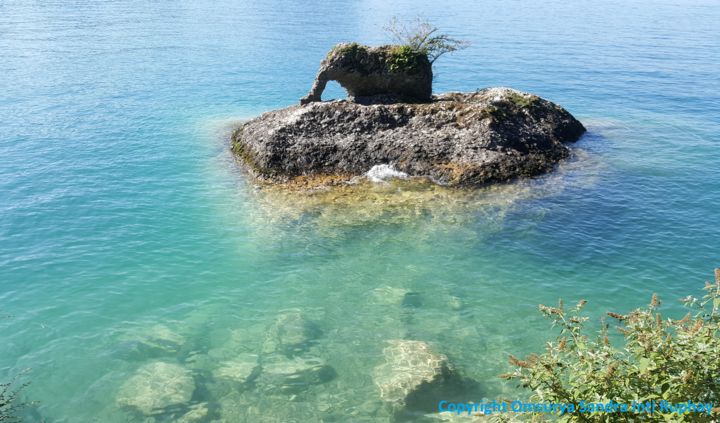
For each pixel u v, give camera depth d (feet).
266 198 79.15
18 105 123.13
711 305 52.70
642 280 57.88
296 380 43.80
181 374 44.39
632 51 221.05
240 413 40.42
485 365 45.47
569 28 294.05
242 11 344.49
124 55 186.70
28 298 54.29
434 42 104.22
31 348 47.42
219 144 103.09
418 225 70.85
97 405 41.19
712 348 25.89
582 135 108.17
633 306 53.31
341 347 47.93
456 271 60.39
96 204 75.72
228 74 166.81
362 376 44.19
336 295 56.13
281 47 217.15
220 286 57.52
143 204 76.28
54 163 90.33
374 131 90.27
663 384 26.63
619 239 66.74
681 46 237.86
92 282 57.36
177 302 54.65
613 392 26.99
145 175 86.84
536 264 61.46
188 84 152.25
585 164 91.04
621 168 89.71
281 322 51.65
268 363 45.93
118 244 65.26
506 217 72.54
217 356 46.85
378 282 58.49
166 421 39.68
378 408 40.86
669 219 71.87
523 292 56.24
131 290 56.29
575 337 30.71
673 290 55.93
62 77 151.74
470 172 82.43
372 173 85.10
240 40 230.48
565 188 81.25
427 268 61.11
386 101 100.17
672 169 89.61
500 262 62.08
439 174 83.25
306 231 69.62
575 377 28.94
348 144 88.28
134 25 257.75
